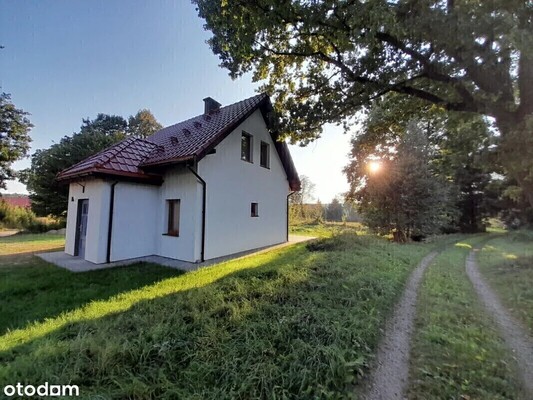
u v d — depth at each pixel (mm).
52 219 20078
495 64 4832
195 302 4047
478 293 5199
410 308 4289
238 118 8656
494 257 8930
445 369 2604
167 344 2779
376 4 4547
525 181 5832
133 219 8328
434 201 13461
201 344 2834
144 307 4004
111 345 2645
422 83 6984
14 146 20562
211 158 8469
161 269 6895
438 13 4406
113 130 28719
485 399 2205
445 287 5438
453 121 7066
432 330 3434
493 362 2729
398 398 2221
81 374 2314
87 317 3734
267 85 8891
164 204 8836
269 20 5914
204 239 8102
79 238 8695
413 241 13688
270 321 3328
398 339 3246
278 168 12445
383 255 8195
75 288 5289
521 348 3076
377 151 14430
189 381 2312
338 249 9008
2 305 4336
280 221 12500
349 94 7484
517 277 5859
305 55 7230
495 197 20203
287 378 2320
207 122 10477
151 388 2176
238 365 2506
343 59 6922
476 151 6184
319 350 2646
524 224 19375
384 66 6434
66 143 19406
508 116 5352
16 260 7965
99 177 7625
